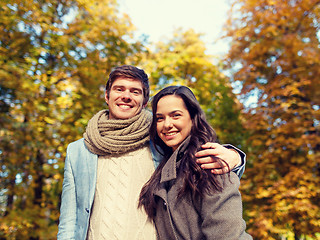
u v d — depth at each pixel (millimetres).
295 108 5355
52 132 4379
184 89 1304
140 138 1521
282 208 4324
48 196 4840
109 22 5039
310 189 4473
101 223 1343
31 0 4258
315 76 4973
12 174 4457
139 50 5535
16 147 4199
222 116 5844
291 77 5238
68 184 1508
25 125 4199
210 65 6000
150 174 1491
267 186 4973
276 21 5555
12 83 3973
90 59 4898
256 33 5898
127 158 1497
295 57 5156
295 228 4555
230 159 1156
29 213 4363
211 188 1079
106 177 1456
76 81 4500
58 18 4824
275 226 4543
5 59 4180
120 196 1400
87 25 4750
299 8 5191
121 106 1546
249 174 5133
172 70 5367
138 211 1373
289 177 4578
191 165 1172
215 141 1342
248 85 5848
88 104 4602
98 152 1499
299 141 4652
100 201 1401
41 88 4449
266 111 5230
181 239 1183
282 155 4855
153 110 1368
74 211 1461
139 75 1588
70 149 1587
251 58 5801
